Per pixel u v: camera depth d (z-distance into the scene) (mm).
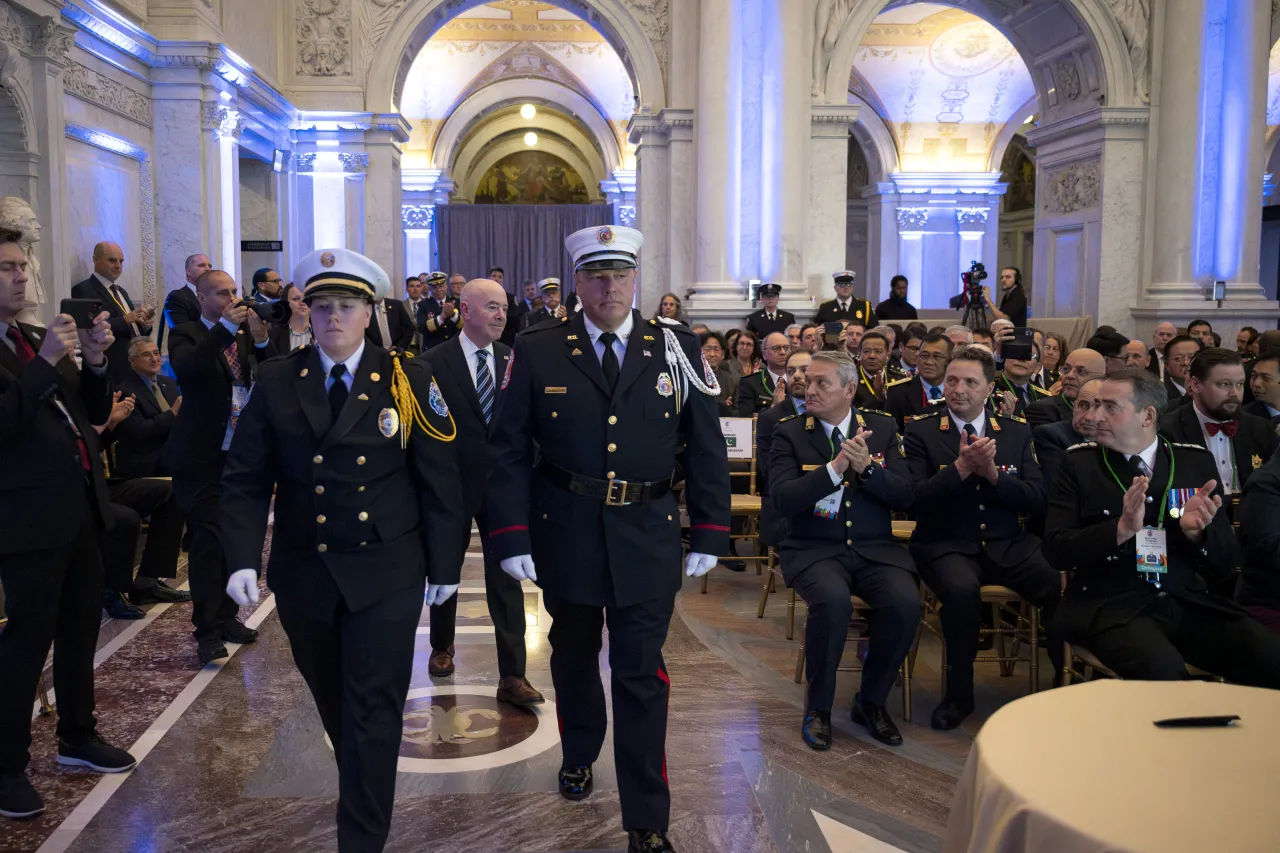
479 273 24641
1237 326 12992
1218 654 3711
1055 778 1921
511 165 27391
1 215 5129
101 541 3699
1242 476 4930
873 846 3291
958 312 14883
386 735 2873
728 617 5867
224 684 4656
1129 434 3805
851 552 4340
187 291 7836
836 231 13055
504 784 3695
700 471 3342
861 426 4590
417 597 2963
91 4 8516
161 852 3199
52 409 3424
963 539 4598
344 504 2857
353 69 13703
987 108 20750
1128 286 13266
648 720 3162
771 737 4164
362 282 2949
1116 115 12969
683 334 3359
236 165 11141
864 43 19547
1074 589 3908
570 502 3195
